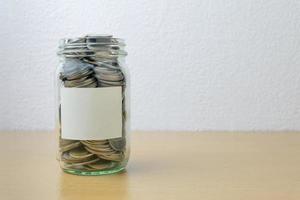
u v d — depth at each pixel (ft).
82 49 1.34
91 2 2.41
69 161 1.36
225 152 1.74
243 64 2.39
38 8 2.43
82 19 2.42
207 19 2.38
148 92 2.41
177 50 2.39
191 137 2.20
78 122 1.33
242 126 2.41
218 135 2.26
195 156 1.66
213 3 2.37
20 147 1.91
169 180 1.29
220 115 2.41
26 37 2.45
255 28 2.37
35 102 2.47
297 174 1.36
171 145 1.94
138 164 1.52
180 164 1.51
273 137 2.18
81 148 1.35
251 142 2.02
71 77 1.33
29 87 2.46
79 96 1.33
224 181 1.27
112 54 1.38
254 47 2.38
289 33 2.37
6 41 2.46
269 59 2.38
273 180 1.28
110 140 1.34
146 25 2.39
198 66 2.39
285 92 2.39
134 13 2.39
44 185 1.24
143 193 1.15
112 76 1.35
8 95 2.47
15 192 1.17
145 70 2.40
